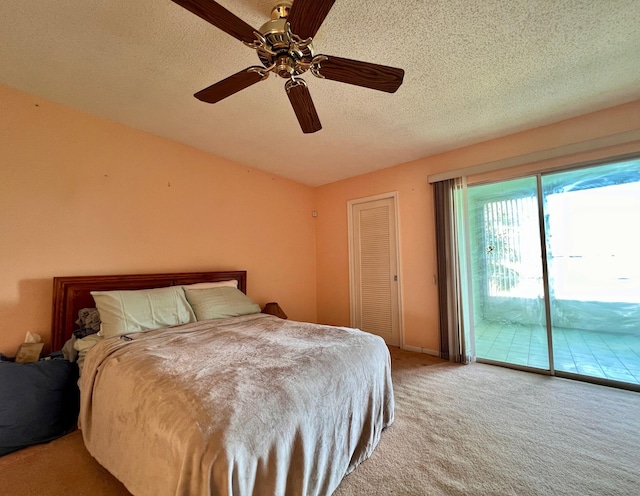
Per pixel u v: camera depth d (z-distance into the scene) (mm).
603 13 1355
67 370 1747
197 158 2941
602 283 2371
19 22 1350
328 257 4297
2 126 1853
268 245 3701
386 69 1275
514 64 1724
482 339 2977
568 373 2486
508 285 2826
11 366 1583
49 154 2029
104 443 1334
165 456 972
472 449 1533
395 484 1301
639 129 2123
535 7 1320
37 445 1578
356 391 1495
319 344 1686
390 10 1317
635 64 1734
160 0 1243
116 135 2363
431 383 2395
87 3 1257
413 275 3377
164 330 1950
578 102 2170
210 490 828
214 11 990
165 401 1077
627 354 2283
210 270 3018
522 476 1334
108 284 2213
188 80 1819
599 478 1314
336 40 1497
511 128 2586
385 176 3645
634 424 1743
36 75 1762
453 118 2387
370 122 2428
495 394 2178
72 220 2119
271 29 1103
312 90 1946
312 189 4480
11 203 1874
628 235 2273
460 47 1572
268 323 2316
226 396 1063
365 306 3906
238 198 3350
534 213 2674
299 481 1082
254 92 1947
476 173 2875
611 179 2322
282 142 2801
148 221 2541
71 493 1264
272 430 1014
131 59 1622
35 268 1951
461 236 2986
